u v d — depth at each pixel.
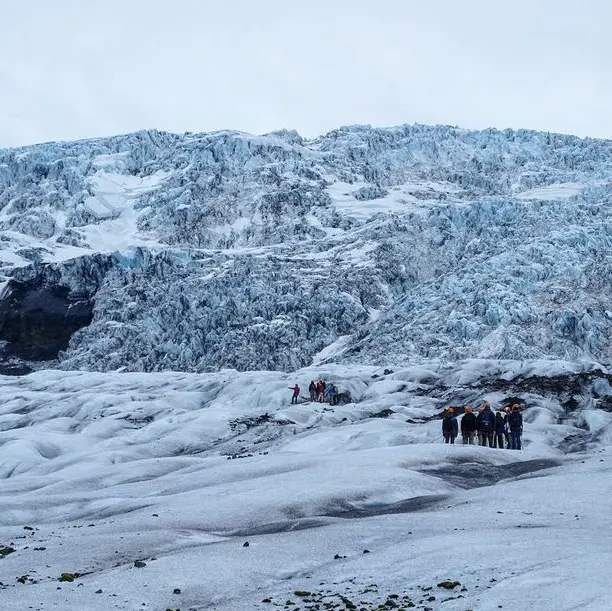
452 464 40.59
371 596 18.73
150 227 173.00
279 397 80.75
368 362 108.12
